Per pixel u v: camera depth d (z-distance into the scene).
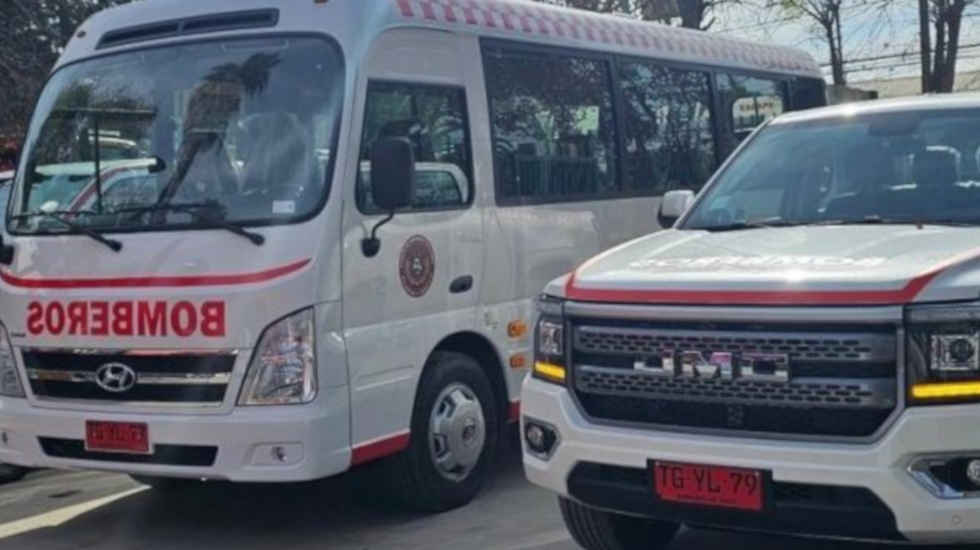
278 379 6.09
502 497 7.36
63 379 6.57
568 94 8.41
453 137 7.30
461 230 7.23
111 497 7.82
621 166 8.89
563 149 8.29
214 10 6.93
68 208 6.79
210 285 6.19
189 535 6.84
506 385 7.58
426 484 6.90
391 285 6.65
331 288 6.25
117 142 6.86
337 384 6.24
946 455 4.22
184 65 6.88
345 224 6.36
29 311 6.66
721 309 4.60
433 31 7.20
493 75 7.70
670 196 6.59
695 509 4.68
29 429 6.64
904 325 4.29
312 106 6.50
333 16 6.65
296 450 6.08
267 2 6.81
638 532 5.80
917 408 4.25
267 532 6.84
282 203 6.32
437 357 7.08
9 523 7.27
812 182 6.10
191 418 6.16
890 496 4.26
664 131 9.47
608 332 4.93
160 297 6.27
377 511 7.17
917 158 5.94
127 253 6.43
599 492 4.95
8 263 6.84
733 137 10.39
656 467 4.74
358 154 6.48
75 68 7.24
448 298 7.11
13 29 18.33
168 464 6.26
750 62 10.76
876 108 6.43
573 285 5.15
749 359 4.55
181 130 6.72
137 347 6.32
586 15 8.91
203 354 6.17
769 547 6.05
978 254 4.55
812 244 5.09
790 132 6.56
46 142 7.10
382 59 6.76
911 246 4.81
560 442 5.03
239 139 6.57
